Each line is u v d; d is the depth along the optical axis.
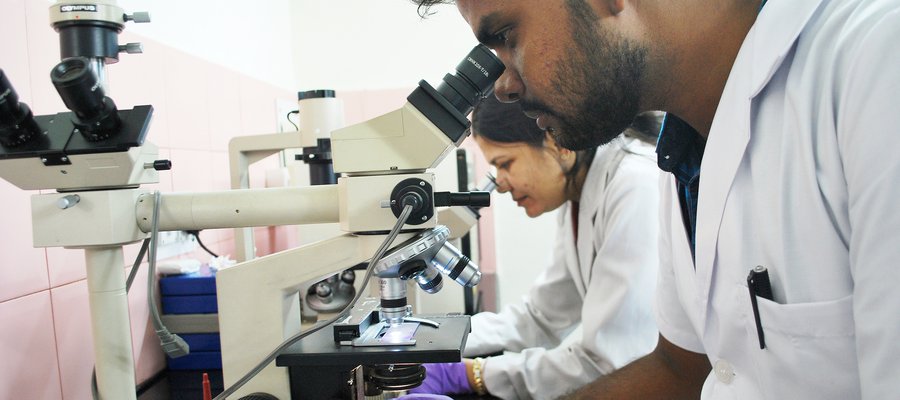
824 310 0.61
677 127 0.86
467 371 1.38
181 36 1.78
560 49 0.71
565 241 1.70
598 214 1.43
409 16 3.00
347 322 0.86
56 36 1.19
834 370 0.63
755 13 0.71
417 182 0.73
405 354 0.76
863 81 0.52
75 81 0.67
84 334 1.25
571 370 1.32
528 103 0.78
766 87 0.68
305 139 1.53
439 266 0.79
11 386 1.06
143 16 0.80
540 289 1.76
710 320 0.78
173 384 1.40
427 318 0.94
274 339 0.81
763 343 0.67
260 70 2.54
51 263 1.16
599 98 0.73
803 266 0.63
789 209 0.63
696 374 0.98
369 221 0.74
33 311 1.11
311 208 0.81
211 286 1.46
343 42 3.02
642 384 1.04
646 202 1.32
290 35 2.99
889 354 0.50
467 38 2.99
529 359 1.39
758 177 0.67
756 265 0.68
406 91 3.03
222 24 2.12
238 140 1.56
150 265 0.79
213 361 1.47
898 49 0.51
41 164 0.76
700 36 0.71
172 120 1.62
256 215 0.82
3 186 1.04
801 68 0.63
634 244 1.30
